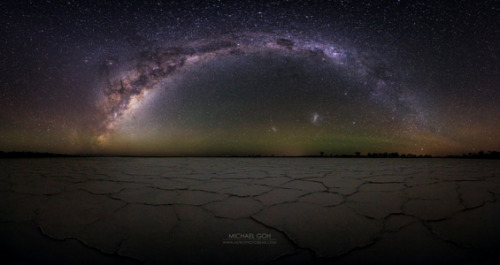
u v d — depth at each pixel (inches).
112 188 82.7
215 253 40.0
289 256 39.1
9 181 95.0
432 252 39.4
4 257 38.6
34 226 49.3
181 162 188.7
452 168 136.9
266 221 51.7
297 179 99.7
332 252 39.9
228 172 123.0
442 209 58.2
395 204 62.4
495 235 44.6
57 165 157.5
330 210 58.1
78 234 46.0
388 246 41.3
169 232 46.9
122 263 37.4
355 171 124.4
